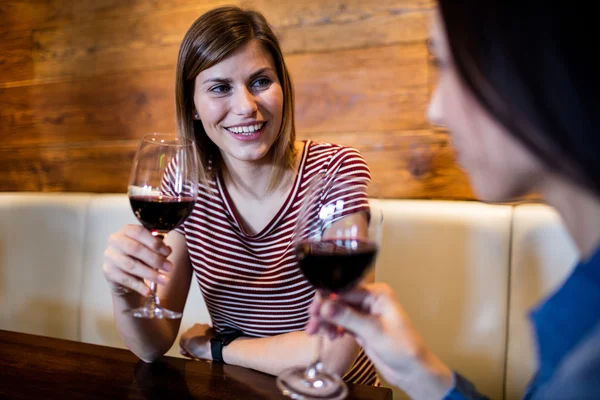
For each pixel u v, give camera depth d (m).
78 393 0.76
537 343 0.51
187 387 0.79
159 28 1.83
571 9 0.38
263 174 1.11
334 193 0.74
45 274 1.74
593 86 0.38
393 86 1.58
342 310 0.63
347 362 0.90
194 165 0.86
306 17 1.65
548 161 0.41
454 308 1.34
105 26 1.91
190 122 1.14
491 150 0.47
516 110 0.40
